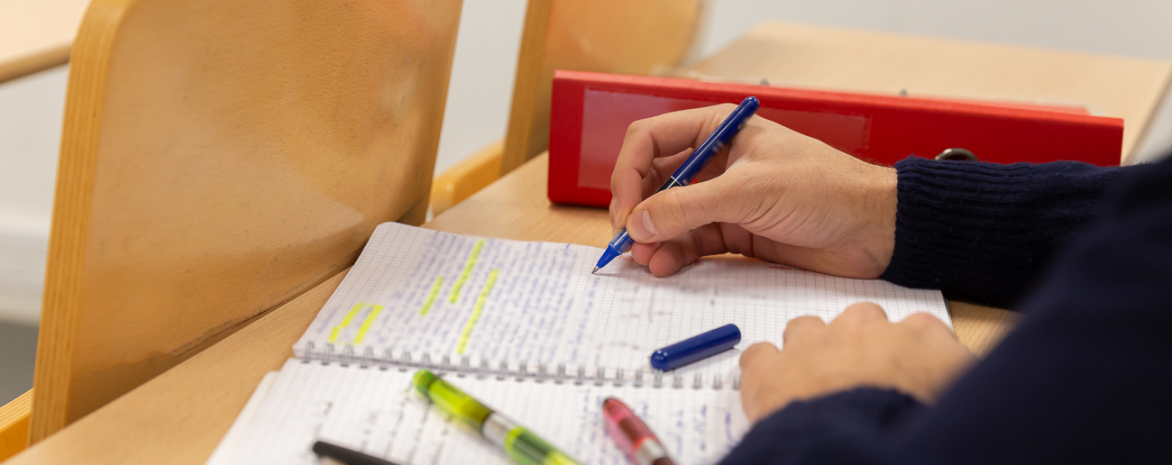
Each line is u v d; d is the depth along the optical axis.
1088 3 1.67
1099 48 1.70
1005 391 0.22
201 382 0.42
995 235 0.53
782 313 0.51
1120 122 0.63
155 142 0.39
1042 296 0.24
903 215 0.54
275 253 0.51
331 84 0.51
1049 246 0.52
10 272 1.87
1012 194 0.53
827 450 0.26
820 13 1.80
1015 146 0.64
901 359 0.37
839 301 0.53
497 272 0.55
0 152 1.82
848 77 1.06
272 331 0.47
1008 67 1.10
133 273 0.40
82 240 0.37
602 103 0.66
